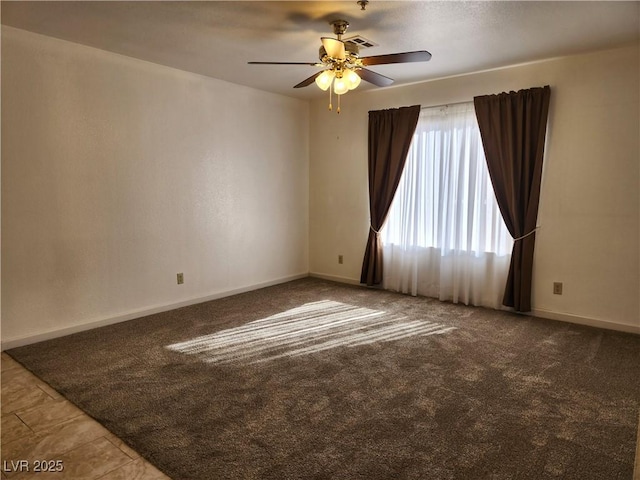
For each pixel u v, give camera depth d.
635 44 3.65
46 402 2.64
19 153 3.40
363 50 3.77
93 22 3.19
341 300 4.95
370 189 5.37
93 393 2.75
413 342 3.63
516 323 4.13
